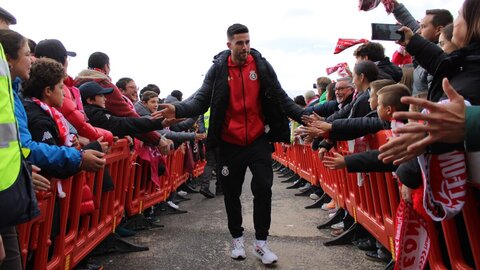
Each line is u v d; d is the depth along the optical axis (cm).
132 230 473
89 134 321
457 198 152
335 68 548
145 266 354
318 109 468
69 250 283
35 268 235
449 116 121
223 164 367
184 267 350
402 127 127
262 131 363
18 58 208
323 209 590
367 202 351
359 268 337
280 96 361
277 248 398
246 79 355
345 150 359
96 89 380
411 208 189
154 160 495
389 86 260
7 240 172
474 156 147
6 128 149
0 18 272
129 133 370
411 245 187
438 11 334
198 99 364
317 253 380
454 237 186
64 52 340
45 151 206
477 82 157
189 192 804
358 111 356
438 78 170
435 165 157
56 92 265
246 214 571
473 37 161
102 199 364
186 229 490
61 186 256
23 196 154
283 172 1087
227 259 369
